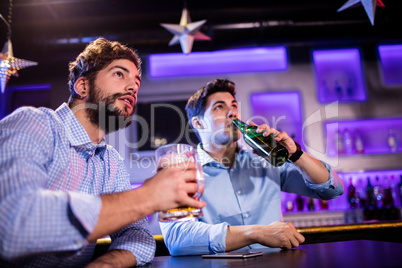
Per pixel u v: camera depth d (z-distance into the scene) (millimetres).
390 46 3398
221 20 2807
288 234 886
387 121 3271
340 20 2785
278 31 2809
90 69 938
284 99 3305
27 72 3182
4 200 523
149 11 2982
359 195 3064
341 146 3043
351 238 1244
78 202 554
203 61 3354
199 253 991
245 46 2887
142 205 590
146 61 3264
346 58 3381
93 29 2809
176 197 605
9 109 3270
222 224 989
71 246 546
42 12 2814
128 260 770
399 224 1254
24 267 694
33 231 512
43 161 675
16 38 2760
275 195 1333
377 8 2756
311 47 3273
